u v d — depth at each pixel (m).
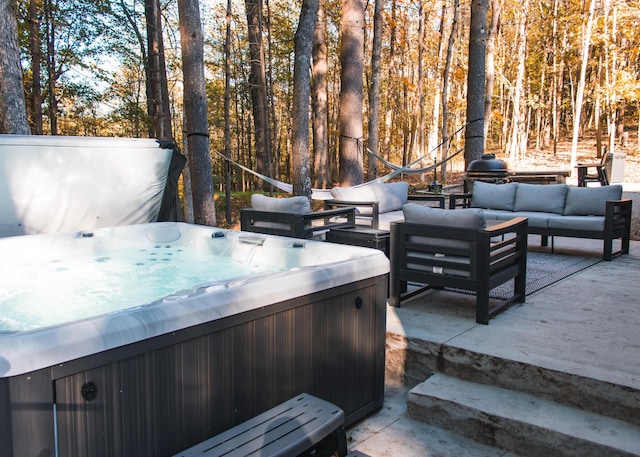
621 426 1.77
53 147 3.97
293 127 6.24
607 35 14.42
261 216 4.00
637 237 5.43
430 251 2.77
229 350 1.53
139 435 1.32
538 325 2.54
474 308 2.91
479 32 7.17
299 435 1.40
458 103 18.20
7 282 2.83
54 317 2.22
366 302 2.07
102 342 1.21
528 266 3.98
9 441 1.07
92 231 3.63
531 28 20.75
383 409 2.25
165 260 3.36
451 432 2.02
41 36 8.33
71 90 9.47
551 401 1.98
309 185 6.32
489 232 2.51
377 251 2.25
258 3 10.53
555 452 1.75
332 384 1.93
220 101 16.08
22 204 3.89
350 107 7.02
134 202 4.45
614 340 2.28
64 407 1.16
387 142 16.83
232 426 1.56
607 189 4.33
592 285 3.34
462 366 2.24
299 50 6.08
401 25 16.02
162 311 1.36
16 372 1.07
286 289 1.69
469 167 6.95
